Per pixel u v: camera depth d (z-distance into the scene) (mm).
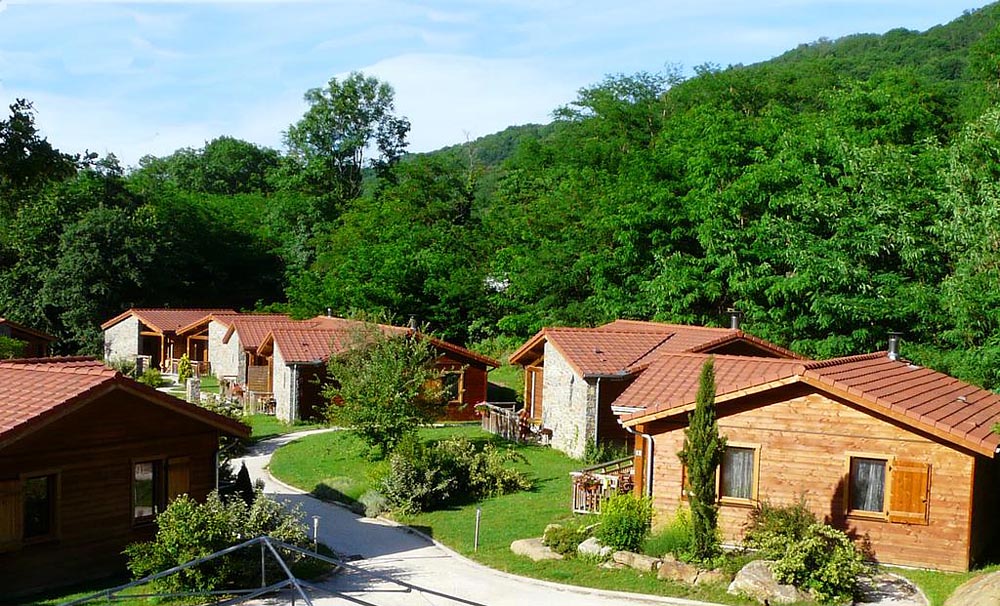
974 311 28906
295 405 39844
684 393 21859
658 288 40812
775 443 18766
